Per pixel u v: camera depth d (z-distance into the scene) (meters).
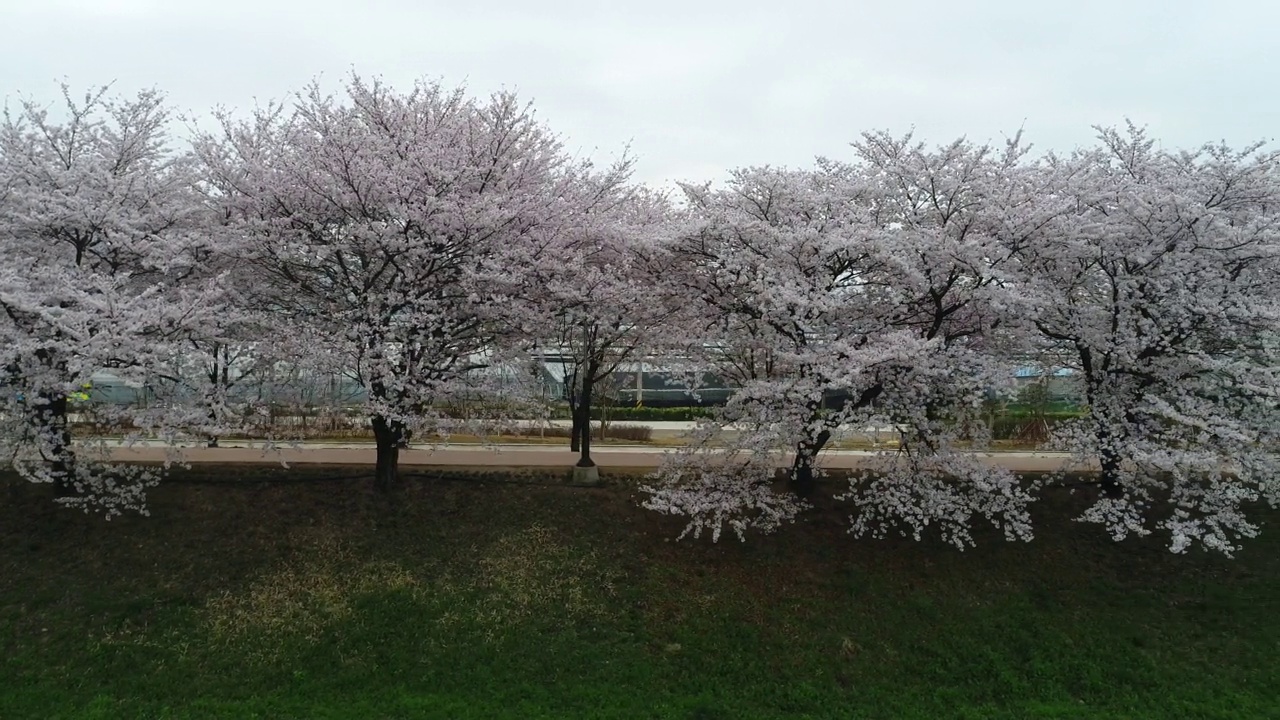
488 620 11.93
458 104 14.73
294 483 14.54
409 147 13.51
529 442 21.30
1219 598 12.66
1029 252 13.20
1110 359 13.55
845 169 14.21
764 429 12.26
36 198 12.11
